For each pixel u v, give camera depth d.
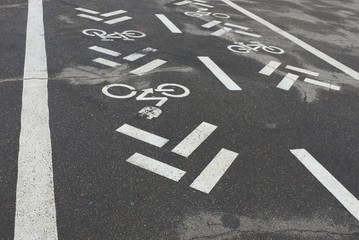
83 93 5.37
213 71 6.57
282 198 3.84
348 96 6.27
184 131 4.77
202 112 5.25
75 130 4.55
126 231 3.27
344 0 13.75
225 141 4.66
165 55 7.00
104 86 5.63
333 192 4.01
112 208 3.50
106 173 3.92
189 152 4.38
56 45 6.89
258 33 8.97
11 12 8.41
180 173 4.03
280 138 4.86
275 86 6.29
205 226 3.40
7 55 6.30
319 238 3.41
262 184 4.00
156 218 3.44
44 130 4.49
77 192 3.64
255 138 4.80
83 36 7.45
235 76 6.48
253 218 3.55
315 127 5.21
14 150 4.12
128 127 4.72
